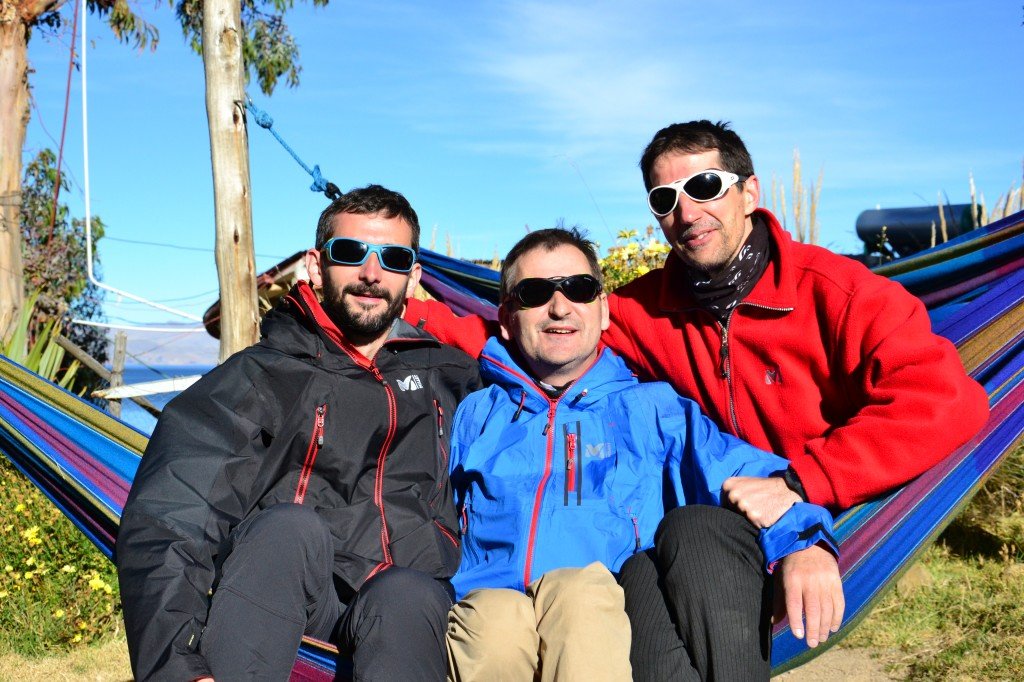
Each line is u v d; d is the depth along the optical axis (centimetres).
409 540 276
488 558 274
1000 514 542
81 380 1127
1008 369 314
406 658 221
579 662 220
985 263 331
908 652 435
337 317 294
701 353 303
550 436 278
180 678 214
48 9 1092
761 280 292
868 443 254
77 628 511
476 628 230
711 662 227
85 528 350
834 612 231
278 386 279
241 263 496
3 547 526
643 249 634
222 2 488
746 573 236
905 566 298
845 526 270
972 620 454
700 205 288
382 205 295
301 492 277
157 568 228
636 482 275
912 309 274
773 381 293
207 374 274
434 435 293
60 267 1223
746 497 250
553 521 267
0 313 1032
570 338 285
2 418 364
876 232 880
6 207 1050
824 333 284
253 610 226
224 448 259
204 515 246
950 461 283
